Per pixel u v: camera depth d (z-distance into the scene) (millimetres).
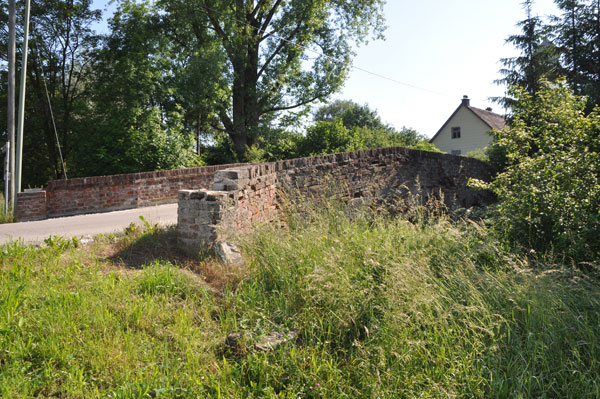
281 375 3145
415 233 5848
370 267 4590
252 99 23141
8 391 2541
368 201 8688
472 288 4355
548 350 3521
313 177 8508
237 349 3393
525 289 4277
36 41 19828
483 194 17078
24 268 4426
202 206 5438
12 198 12047
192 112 20969
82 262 4910
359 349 3430
